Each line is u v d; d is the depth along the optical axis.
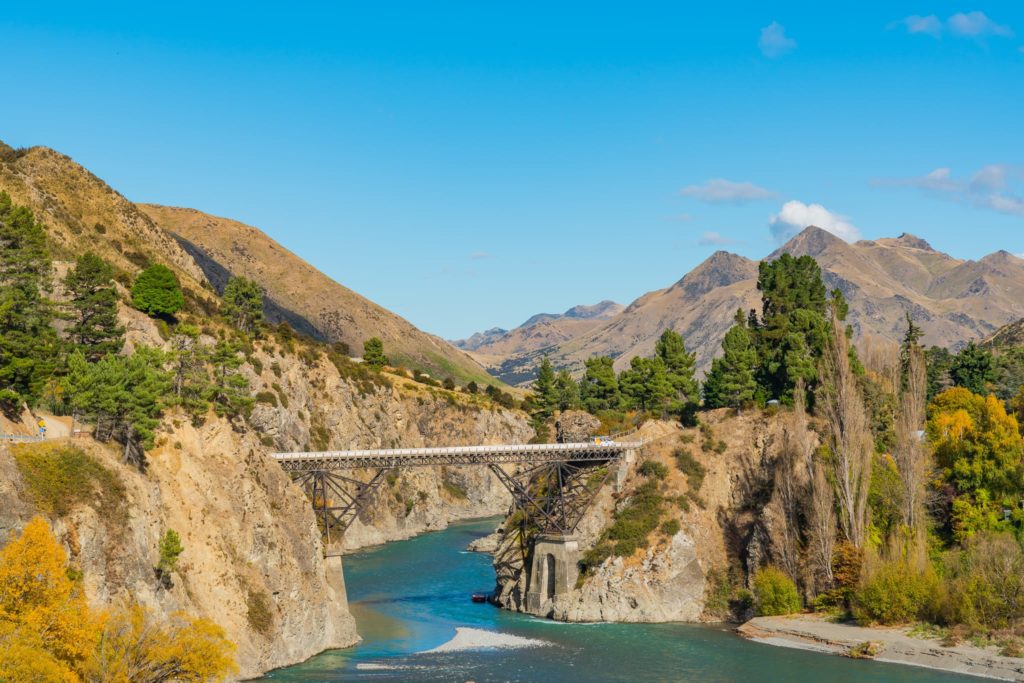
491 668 101.56
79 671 65.12
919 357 142.12
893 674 98.12
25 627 61.19
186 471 103.62
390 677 97.00
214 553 99.06
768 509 132.12
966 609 106.25
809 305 181.38
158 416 108.38
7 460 80.44
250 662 95.81
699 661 104.81
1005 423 129.75
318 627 108.56
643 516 137.38
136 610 74.50
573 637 117.75
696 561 133.12
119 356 113.75
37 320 107.25
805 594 124.56
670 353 187.75
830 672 99.38
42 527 66.62
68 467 85.62
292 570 107.31
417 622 126.56
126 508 88.12
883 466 133.88
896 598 112.12
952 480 129.62
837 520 126.31
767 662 103.94
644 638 116.94
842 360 129.38
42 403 105.56
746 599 128.25
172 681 74.75
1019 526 120.88
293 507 114.44
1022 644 100.44
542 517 142.12
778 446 144.62
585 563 134.75
